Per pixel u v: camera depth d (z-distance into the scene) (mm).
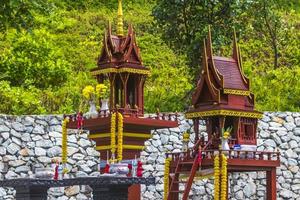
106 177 16781
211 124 20047
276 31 37156
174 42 30266
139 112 20203
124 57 20047
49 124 25719
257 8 33781
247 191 26438
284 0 44406
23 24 21922
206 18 29578
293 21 40875
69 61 34406
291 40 38281
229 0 29328
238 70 20266
